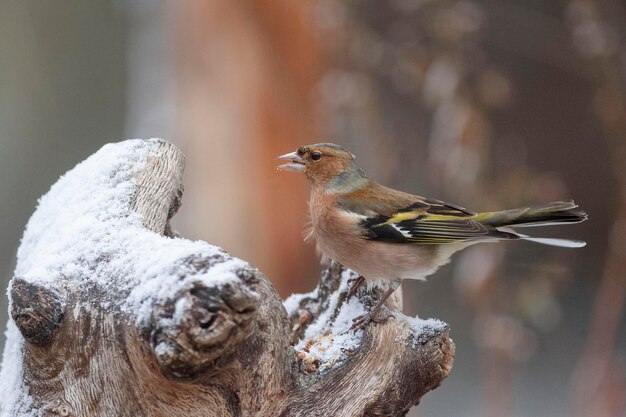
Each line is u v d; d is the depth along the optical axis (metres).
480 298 12.25
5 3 19.20
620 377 11.93
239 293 4.48
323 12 12.67
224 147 12.62
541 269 12.77
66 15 19.62
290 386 5.51
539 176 12.85
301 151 7.95
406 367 5.91
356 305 7.20
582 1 12.96
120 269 5.31
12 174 18.97
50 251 5.76
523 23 16.50
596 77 13.34
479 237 7.38
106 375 5.28
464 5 12.91
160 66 13.73
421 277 7.62
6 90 19.23
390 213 7.48
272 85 12.64
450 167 12.27
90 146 19.55
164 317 4.54
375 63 13.11
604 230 17.48
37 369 5.46
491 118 16.73
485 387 12.50
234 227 12.50
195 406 5.21
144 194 6.51
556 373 14.78
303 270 12.55
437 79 12.41
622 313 14.84
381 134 13.13
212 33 12.63
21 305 5.27
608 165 17.48
